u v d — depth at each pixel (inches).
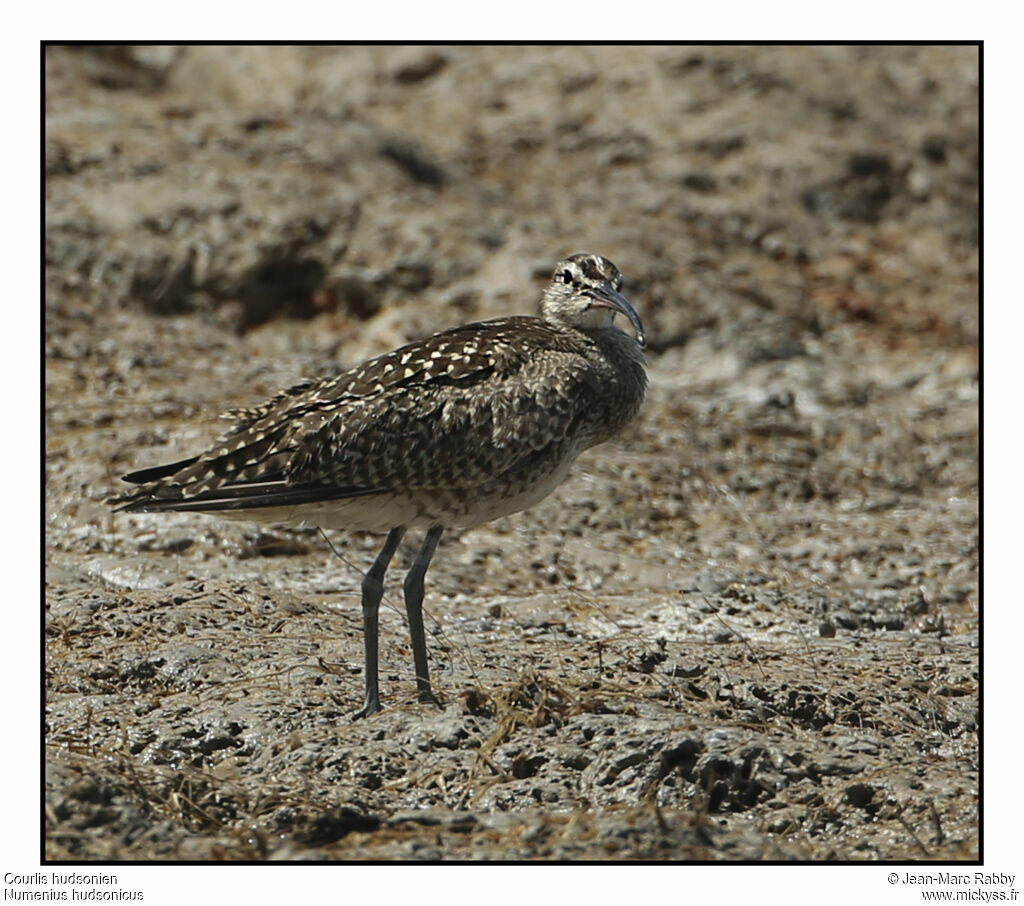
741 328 1035.3
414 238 1035.3
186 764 452.8
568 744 446.9
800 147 1321.4
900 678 536.1
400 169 1161.4
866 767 442.0
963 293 1175.0
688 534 733.3
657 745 434.6
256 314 993.5
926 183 1316.4
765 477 815.1
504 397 496.7
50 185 1012.5
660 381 973.2
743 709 496.1
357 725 466.0
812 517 771.4
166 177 1046.4
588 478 782.5
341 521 500.1
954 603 669.9
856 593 671.1
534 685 486.9
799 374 978.7
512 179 1273.4
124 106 1172.5
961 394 961.5
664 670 532.7
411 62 1455.5
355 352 948.6
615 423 538.6
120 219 993.5
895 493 822.5
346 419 485.4
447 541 698.8
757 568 693.9
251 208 1024.9
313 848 392.5
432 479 490.0
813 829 418.0
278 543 672.4
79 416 790.5
